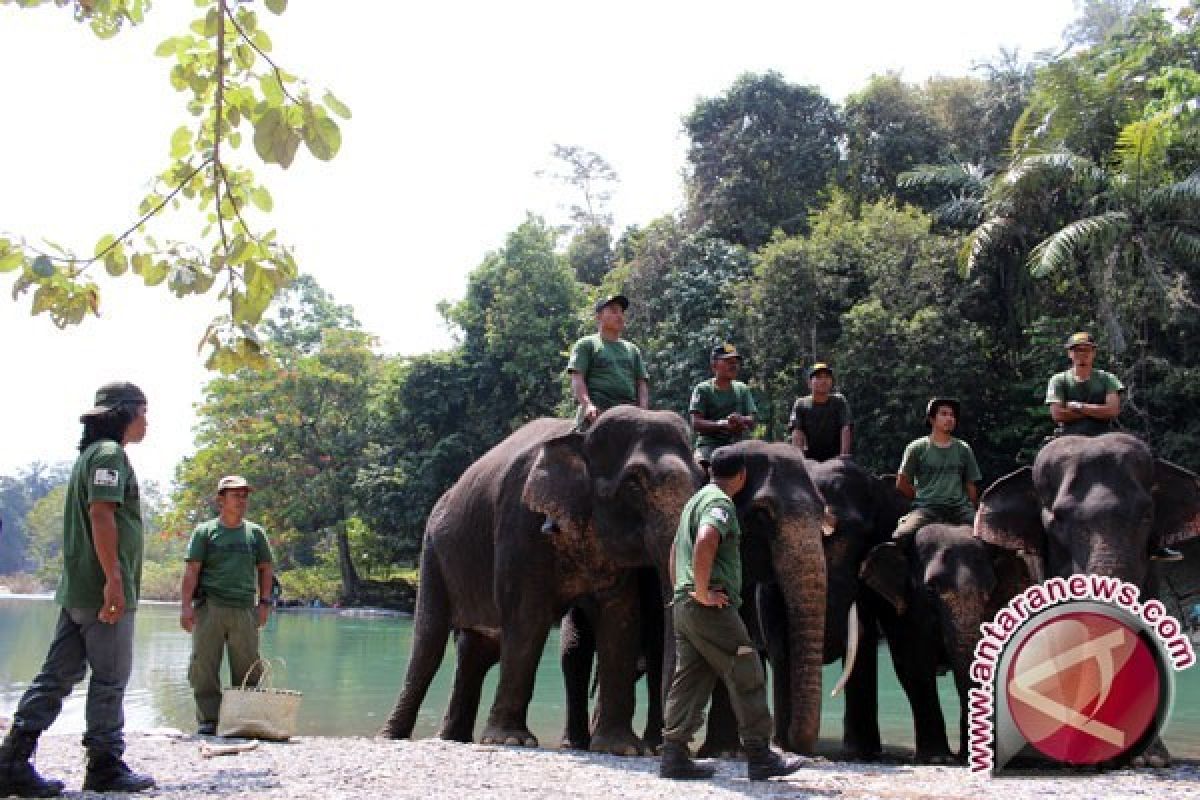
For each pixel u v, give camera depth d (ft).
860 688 32.81
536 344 146.82
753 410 32.76
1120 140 83.61
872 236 102.37
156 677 51.83
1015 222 94.73
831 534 32.04
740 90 134.82
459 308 152.35
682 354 107.34
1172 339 89.61
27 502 449.89
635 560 26.89
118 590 19.35
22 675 53.11
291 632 92.17
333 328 170.40
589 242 180.45
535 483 28.07
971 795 20.10
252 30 17.38
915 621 31.14
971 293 100.48
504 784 20.72
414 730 36.94
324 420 164.66
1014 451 96.68
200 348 19.98
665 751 22.00
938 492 33.04
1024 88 122.31
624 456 26.94
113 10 18.07
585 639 32.89
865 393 94.84
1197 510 27.76
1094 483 27.02
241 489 31.19
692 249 121.90
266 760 23.77
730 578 21.42
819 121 134.41
